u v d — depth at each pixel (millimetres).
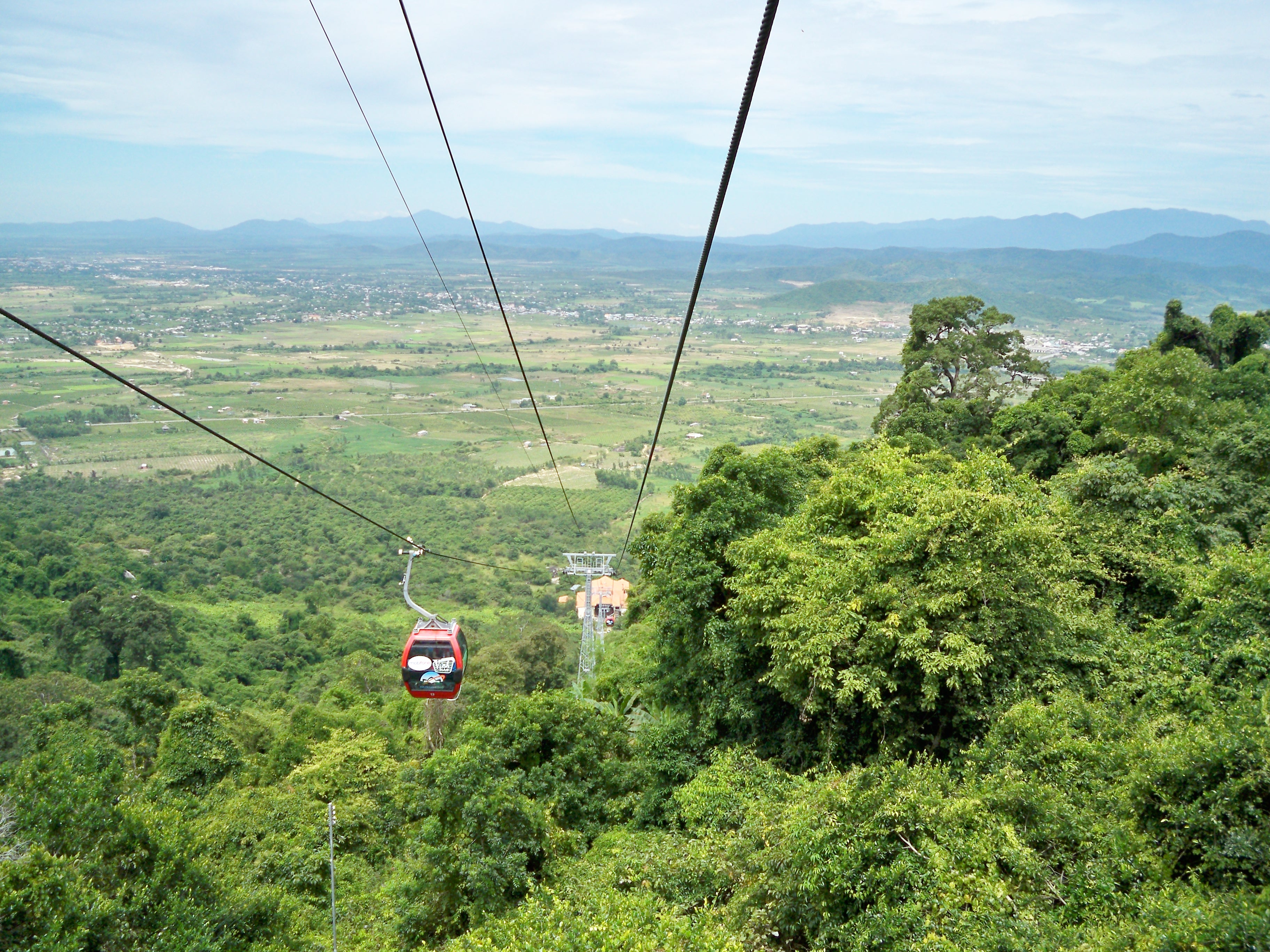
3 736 37125
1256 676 14211
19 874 12289
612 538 130125
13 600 74938
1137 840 11008
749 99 5465
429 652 18938
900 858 11648
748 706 21062
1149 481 24688
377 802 29312
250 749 40625
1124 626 19188
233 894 16375
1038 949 9305
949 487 18250
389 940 19188
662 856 15961
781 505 27828
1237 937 8375
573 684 50094
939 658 15508
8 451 161000
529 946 11336
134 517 124688
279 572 108375
